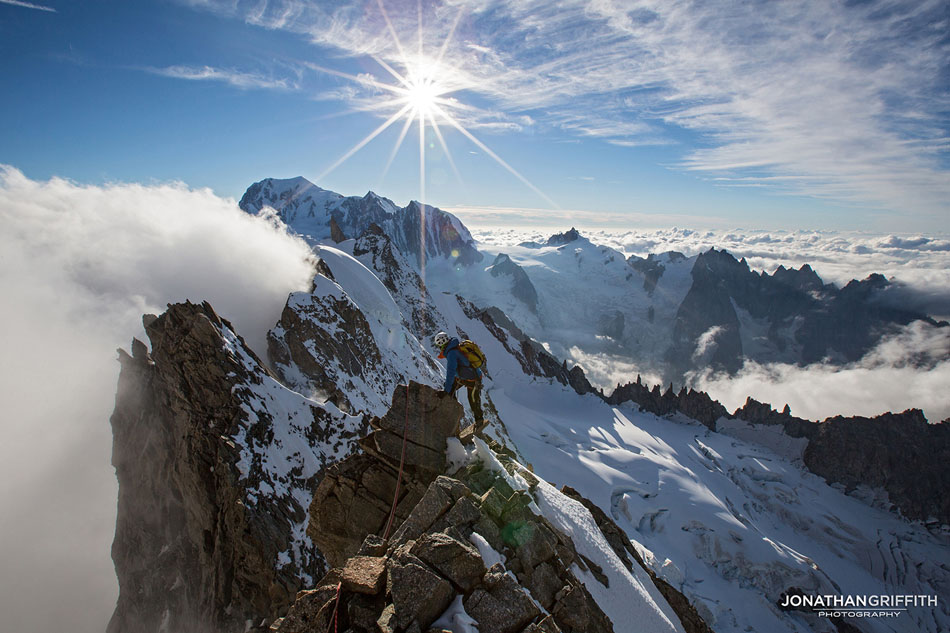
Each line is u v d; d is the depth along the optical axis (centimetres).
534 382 17388
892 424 15412
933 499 13588
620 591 1255
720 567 9262
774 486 13612
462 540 918
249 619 2814
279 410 3944
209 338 3906
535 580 955
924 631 9594
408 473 1267
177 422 3803
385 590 799
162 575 3541
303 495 3500
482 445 1260
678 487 11138
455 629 735
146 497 4006
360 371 6700
